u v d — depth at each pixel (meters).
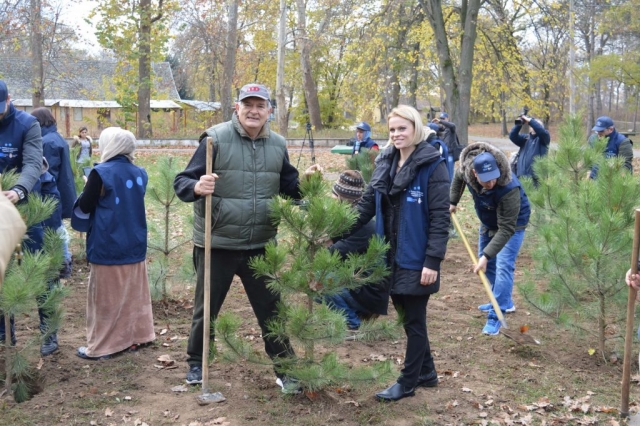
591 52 42.19
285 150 4.48
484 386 4.88
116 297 5.26
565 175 7.74
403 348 5.65
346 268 4.18
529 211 6.16
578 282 5.60
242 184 4.30
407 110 4.28
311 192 4.34
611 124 9.04
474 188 5.66
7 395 4.51
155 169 6.95
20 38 33.94
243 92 4.19
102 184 5.11
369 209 4.61
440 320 6.44
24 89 48.53
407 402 4.52
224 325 4.26
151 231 6.88
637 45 38.53
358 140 12.37
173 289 7.13
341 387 4.74
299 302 4.82
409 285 4.29
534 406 4.54
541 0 24.41
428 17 23.50
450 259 9.00
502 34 23.98
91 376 4.88
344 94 29.42
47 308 4.71
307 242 4.36
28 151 4.96
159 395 4.57
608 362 5.39
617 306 5.44
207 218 4.15
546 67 25.52
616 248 5.20
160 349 5.48
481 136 51.84
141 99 33.56
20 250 4.59
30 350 4.62
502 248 5.64
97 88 48.88
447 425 4.23
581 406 4.54
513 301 7.09
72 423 4.15
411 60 26.72
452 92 23.66
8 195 4.57
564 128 8.23
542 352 5.60
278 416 4.27
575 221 5.53
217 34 34.91
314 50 38.69
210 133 4.25
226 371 4.98
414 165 4.25
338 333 4.16
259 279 4.46
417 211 4.29
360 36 24.67
